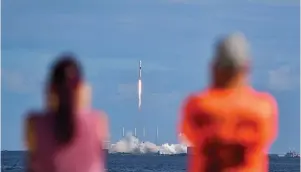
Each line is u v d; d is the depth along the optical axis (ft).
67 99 90.38
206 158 92.17
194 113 92.22
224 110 91.20
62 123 90.43
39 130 91.09
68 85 90.27
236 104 91.35
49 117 91.20
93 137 91.20
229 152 91.35
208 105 91.61
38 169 91.40
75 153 90.84
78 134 90.84
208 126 91.50
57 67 90.79
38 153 91.35
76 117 91.09
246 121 91.04
